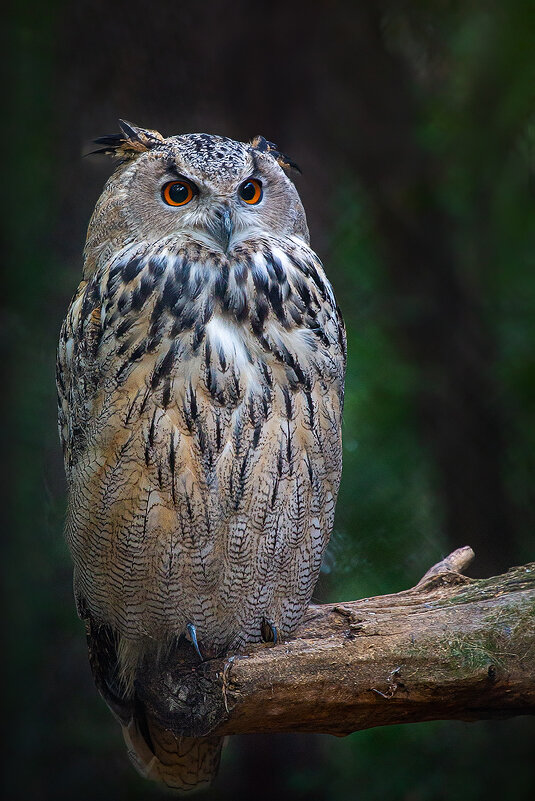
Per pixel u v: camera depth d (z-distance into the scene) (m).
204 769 7.52
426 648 7.32
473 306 8.18
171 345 7.36
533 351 8.13
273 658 7.31
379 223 8.17
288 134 8.02
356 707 7.32
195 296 7.36
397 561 8.09
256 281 7.38
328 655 7.31
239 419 7.37
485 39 8.06
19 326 7.88
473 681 7.31
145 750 7.52
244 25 7.95
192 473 7.37
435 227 8.17
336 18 8.05
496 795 7.98
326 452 7.42
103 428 7.37
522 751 8.02
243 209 7.40
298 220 7.46
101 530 7.40
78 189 7.89
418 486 8.18
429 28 8.11
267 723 7.32
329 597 8.06
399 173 8.13
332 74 8.07
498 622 7.33
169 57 7.90
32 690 7.96
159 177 7.40
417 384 8.16
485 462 8.16
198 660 7.42
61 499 7.91
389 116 8.10
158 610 7.43
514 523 8.17
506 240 8.14
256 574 7.43
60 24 7.87
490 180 8.10
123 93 7.89
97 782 8.02
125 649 7.48
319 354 7.40
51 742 8.00
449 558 7.50
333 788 8.02
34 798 7.98
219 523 7.39
